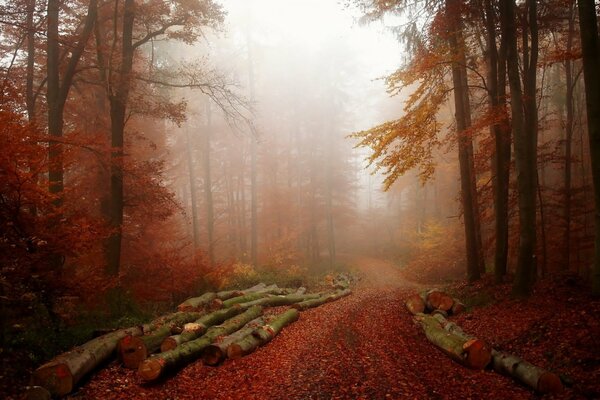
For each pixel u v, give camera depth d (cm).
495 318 919
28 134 709
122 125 1225
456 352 735
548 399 538
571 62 2016
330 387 647
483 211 1691
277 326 1049
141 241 1579
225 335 916
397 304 1387
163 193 1321
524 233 1021
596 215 812
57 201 984
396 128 1020
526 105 1136
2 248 657
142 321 941
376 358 788
